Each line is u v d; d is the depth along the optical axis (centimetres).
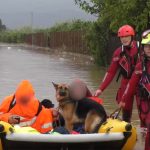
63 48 5125
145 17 2153
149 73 790
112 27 2331
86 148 744
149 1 2150
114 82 1925
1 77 2194
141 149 902
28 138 728
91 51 3142
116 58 962
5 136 730
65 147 734
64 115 830
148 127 783
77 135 732
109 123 782
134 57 945
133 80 816
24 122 806
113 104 1402
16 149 743
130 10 2233
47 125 812
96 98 865
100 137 736
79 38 4272
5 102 822
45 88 1775
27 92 805
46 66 2938
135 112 1249
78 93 816
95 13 2917
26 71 2538
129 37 947
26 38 8575
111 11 2339
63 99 828
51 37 6091
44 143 730
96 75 2297
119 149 765
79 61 3456
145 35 797
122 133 751
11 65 3025
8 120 799
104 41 2916
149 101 785
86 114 815
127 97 839
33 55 4469
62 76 2244
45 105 888
